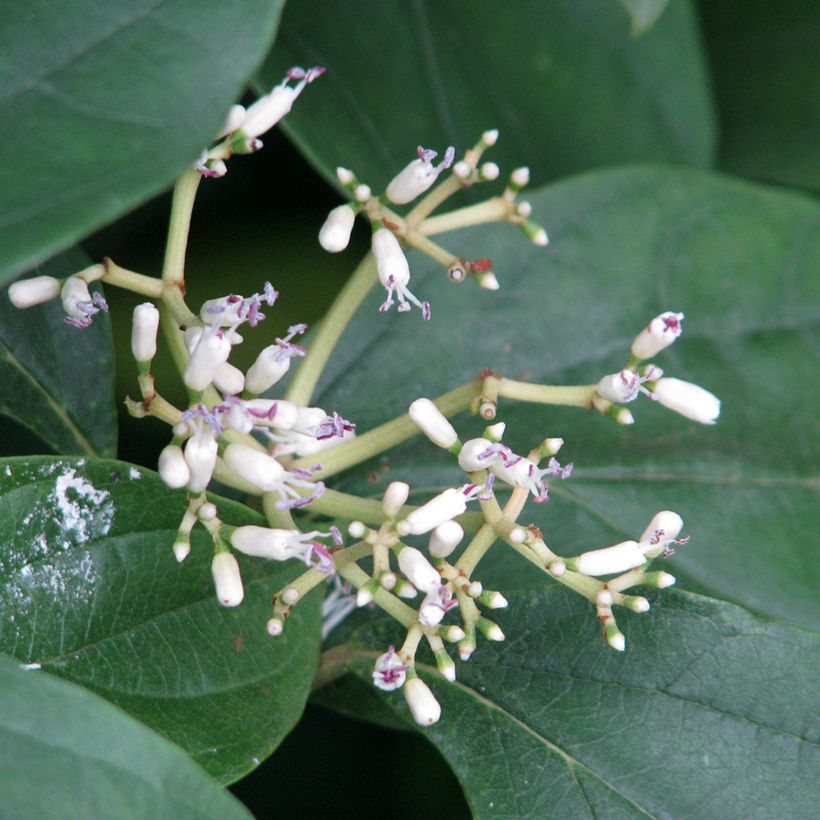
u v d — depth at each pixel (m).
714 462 0.34
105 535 0.28
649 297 0.34
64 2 0.26
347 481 0.32
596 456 0.33
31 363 0.31
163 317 0.29
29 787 0.25
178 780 0.25
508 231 0.34
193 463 0.27
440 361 0.33
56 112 0.25
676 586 0.32
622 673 0.29
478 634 0.30
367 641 0.30
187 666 0.29
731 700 0.29
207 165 0.28
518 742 0.29
